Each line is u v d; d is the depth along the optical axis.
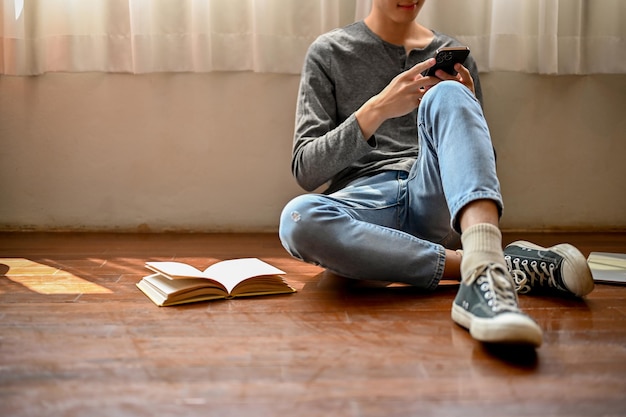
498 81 2.44
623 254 2.01
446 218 1.59
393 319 1.36
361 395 0.99
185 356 1.16
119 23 2.35
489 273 1.19
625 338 1.24
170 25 2.34
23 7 2.32
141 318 1.39
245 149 2.47
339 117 1.86
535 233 2.48
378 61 1.86
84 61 2.37
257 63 2.35
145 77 2.42
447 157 1.31
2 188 2.48
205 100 2.44
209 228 2.50
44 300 1.54
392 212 1.63
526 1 2.37
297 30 2.35
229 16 2.37
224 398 0.98
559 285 1.52
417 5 1.81
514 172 2.49
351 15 2.38
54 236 2.40
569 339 1.24
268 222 2.50
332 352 1.17
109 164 2.47
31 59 2.35
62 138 2.46
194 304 1.50
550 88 2.46
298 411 0.94
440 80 1.53
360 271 1.51
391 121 1.82
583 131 2.49
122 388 1.02
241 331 1.30
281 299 1.54
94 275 1.79
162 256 2.07
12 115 2.44
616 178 2.52
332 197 1.58
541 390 1.00
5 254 2.08
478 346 1.19
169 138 2.46
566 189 2.51
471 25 2.34
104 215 2.49
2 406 0.96
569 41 2.37
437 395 0.99
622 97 2.48
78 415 0.93
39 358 1.16
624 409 0.94
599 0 2.37
